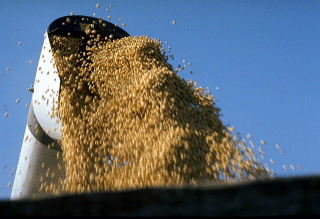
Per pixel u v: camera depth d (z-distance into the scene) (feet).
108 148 10.55
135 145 9.77
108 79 12.09
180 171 8.41
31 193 12.96
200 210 3.63
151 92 10.21
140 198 3.75
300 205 3.53
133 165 9.46
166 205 3.69
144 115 10.23
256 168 8.88
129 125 10.30
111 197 3.79
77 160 10.51
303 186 3.59
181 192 3.72
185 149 8.88
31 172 13.29
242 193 3.64
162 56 12.67
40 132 13.48
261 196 3.61
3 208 3.81
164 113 9.70
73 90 11.98
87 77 12.81
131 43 12.95
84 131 11.08
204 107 10.85
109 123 10.96
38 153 13.42
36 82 13.70
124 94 11.10
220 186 3.72
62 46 13.51
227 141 9.42
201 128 9.84
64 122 11.46
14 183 14.23
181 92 10.83
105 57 12.82
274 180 3.66
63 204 3.80
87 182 10.05
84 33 14.29
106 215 3.72
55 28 13.94
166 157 8.63
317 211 3.48
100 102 11.73
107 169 10.04
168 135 9.09
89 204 3.78
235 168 8.75
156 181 8.41
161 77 10.62
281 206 3.55
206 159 8.91
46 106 12.69
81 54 13.83
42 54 13.94
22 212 3.80
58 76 12.21
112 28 15.10
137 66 11.59
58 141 12.18
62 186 10.54
